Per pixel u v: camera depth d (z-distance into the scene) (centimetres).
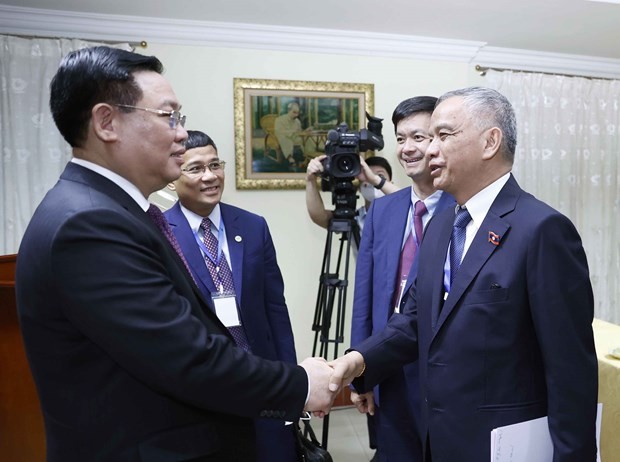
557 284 89
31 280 70
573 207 345
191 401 73
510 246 94
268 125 287
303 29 281
